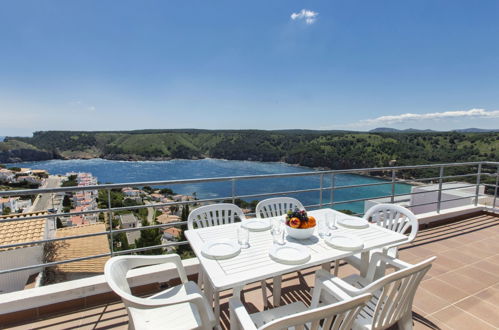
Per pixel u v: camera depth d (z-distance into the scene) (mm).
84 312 1950
